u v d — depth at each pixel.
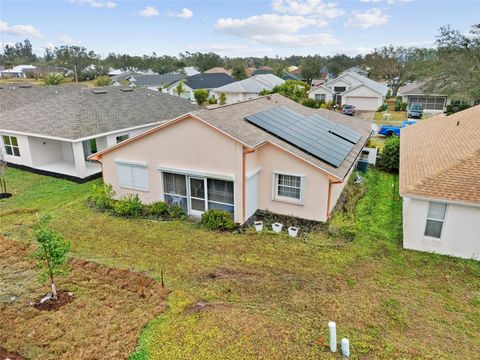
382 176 22.19
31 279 10.99
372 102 54.56
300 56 179.38
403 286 10.61
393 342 8.18
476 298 10.07
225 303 9.70
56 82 69.19
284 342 8.07
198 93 58.84
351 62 128.88
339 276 11.13
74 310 9.45
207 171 15.02
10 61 141.62
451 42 43.34
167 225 15.04
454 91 43.19
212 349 7.88
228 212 15.12
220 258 12.32
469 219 11.84
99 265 11.66
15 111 25.53
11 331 8.68
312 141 16.94
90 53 127.12
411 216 12.57
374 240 13.54
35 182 20.91
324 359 7.54
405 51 79.00
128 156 16.80
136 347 8.03
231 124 15.40
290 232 13.98
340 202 17.20
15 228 14.78
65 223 15.26
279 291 10.31
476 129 16.72
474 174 12.27
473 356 7.81
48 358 7.83
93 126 22.05
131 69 118.19
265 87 60.88
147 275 11.17
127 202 16.11
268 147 15.20
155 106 28.84
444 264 11.88
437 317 9.20
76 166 20.72
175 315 9.15
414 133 22.89
